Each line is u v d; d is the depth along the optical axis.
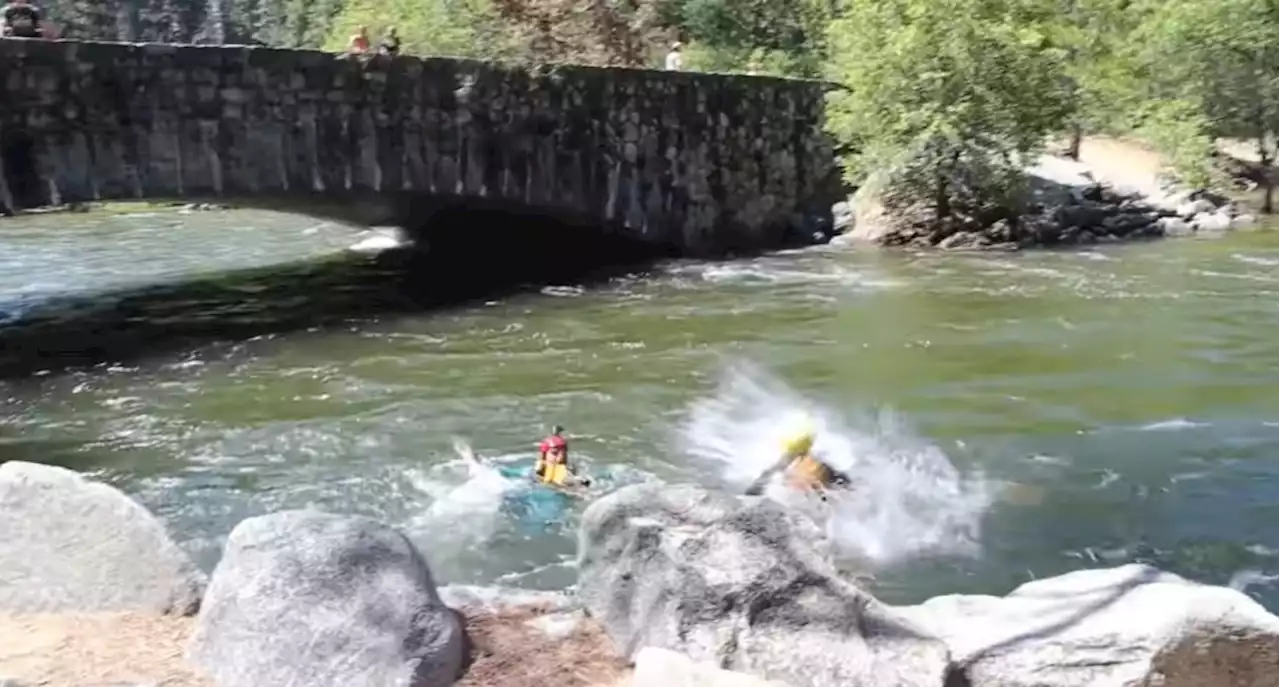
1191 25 35.16
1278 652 4.92
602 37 34.97
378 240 28.80
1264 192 32.88
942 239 26.11
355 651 4.78
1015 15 26.45
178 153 18.39
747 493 10.52
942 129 25.17
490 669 5.02
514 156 22.47
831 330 17.58
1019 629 5.24
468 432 12.64
